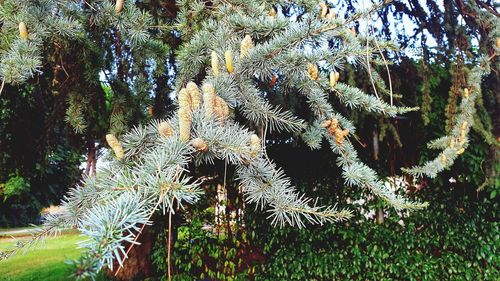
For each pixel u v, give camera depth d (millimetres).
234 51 1521
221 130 987
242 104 1419
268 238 3795
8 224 13469
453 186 3541
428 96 2430
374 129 3178
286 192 1104
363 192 3555
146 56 2102
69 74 2297
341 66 1456
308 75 1412
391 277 3502
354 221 3604
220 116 1068
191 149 916
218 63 1365
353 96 1552
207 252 3975
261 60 1313
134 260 4023
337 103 2520
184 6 1964
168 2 2602
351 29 1723
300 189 3691
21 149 3047
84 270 509
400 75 2791
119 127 2145
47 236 941
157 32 2578
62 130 2941
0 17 1405
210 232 4008
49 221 944
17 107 2896
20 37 1400
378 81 2061
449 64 2523
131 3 1696
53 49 2105
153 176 802
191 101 1062
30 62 1302
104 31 2125
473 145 2822
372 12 1221
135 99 2268
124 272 3969
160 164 836
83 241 582
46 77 2590
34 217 14359
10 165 3061
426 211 3537
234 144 961
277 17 1570
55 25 1477
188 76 1770
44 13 1446
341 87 1574
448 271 3457
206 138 957
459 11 2375
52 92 2592
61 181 9398
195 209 3979
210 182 3756
